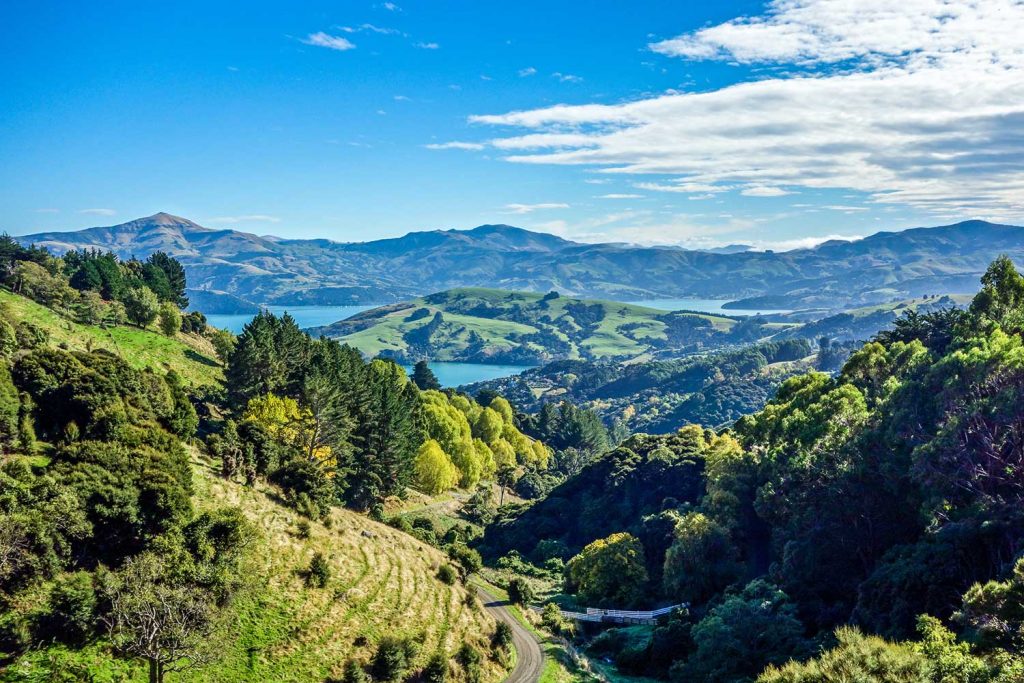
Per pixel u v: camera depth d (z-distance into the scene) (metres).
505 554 114.38
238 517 51.94
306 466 69.25
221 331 129.00
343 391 95.94
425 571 65.19
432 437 138.25
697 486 111.88
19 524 39.81
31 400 54.84
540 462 185.62
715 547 78.75
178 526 47.72
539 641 66.19
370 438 99.06
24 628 37.16
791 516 74.69
